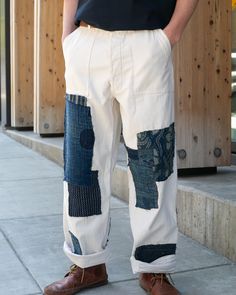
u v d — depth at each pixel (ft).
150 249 8.08
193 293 8.55
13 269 9.73
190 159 13.20
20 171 19.52
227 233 10.08
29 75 29.12
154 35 7.47
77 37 7.82
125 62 7.52
